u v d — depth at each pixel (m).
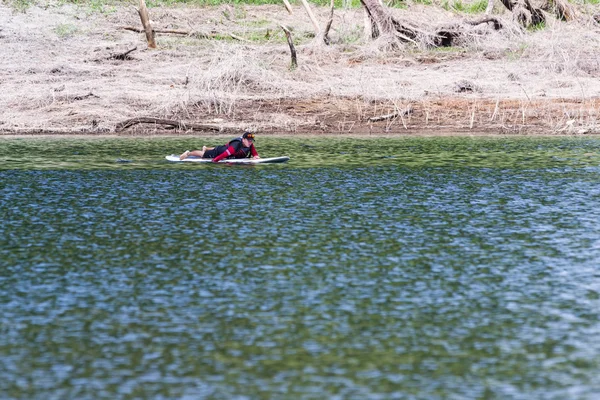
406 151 79.81
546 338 32.88
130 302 36.88
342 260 43.25
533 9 130.75
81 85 102.50
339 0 148.75
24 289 38.59
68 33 124.00
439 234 48.62
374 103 102.38
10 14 131.25
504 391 28.16
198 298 37.41
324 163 72.88
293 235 48.22
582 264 42.72
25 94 99.19
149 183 63.50
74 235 48.22
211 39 123.50
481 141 86.75
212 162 73.56
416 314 35.44
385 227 50.19
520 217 52.94
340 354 31.22
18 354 31.20
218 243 46.47
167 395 27.77
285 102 101.44
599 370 29.88
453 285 39.28
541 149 81.56
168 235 48.19
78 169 69.44
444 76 110.25
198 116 97.25
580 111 98.75
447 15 136.25
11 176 66.12
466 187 62.28
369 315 35.28
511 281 39.91
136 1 143.25
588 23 131.88
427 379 29.06
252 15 140.38
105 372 29.61
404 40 124.06
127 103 98.69
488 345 32.16
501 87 107.12
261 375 29.33
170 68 109.69
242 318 34.91
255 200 57.56
